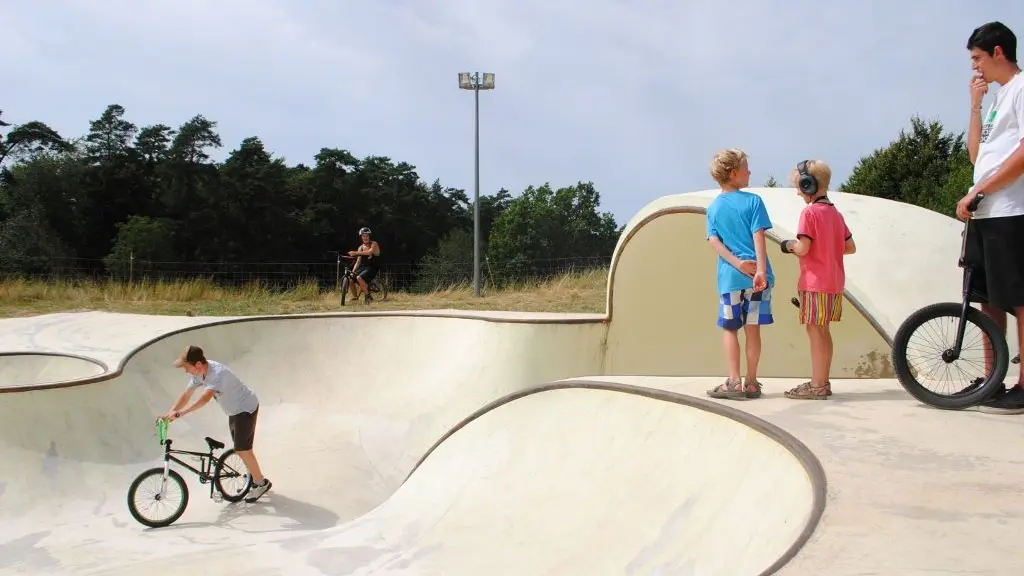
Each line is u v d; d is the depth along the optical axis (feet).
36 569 20.80
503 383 35.06
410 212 222.07
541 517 16.43
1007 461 10.97
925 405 14.47
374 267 56.65
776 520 11.10
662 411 16.08
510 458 19.25
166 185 179.32
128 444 29.58
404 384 37.17
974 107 13.80
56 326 42.06
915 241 27.68
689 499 13.67
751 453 13.07
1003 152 12.73
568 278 70.08
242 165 188.44
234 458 28.53
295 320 39.32
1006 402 13.57
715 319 33.24
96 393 29.76
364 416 35.42
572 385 19.16
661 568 12.58
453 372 36.55
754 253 15.07
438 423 34.27
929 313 13.98
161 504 24.94
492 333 36.40
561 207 246.47
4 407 26.68
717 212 15.42
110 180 178.81
